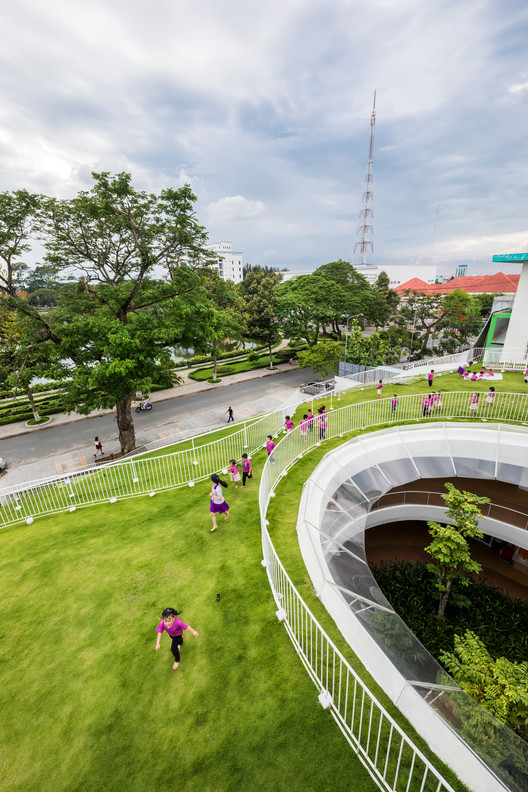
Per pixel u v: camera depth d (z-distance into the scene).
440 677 4.88
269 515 9.20
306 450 12.86
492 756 3.86
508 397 16.84
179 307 17.56
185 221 17.02
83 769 4.04
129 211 16.64
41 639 5.84
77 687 5.00
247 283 58.62
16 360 25.06
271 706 4.62
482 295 55.28
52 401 31.56
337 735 4.25
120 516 9.70
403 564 15.21
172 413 29.08
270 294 42.50
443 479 18.66
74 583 7.12
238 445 13.21
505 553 17.03
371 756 4.07
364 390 21.03
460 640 7.45
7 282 15.23
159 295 19.56
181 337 18.27
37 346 17.02
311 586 6.78
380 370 27.67
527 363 21.62
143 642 5.67
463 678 6.82
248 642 5.57
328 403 18.72
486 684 6.52
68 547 8.40
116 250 18.06
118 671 5.21
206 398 32.88
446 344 42.41
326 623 5.89
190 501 10.18
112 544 8.37
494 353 24.41
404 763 3.99
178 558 7.70
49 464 21.16
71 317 17.38
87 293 19.03
